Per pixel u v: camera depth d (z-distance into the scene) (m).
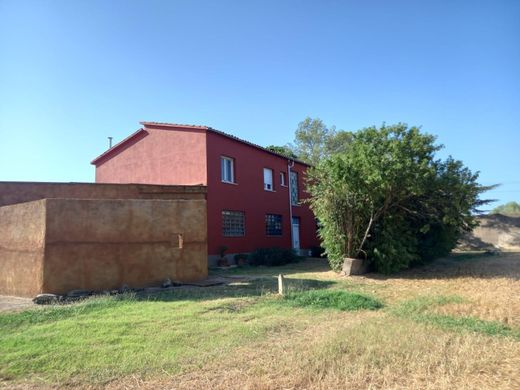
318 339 6.70
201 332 7.27
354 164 14.16
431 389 4.69
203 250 12.98
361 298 9.90
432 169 13.74
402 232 15.56
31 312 8.55
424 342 6.32
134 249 11.77
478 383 4.86
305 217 29.58
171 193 17.27
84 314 8.45
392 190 14.07
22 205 11.44
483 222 30.67
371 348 6.05
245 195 23.02
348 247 15.37
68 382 5.25
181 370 5.54
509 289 11.37
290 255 22.03
